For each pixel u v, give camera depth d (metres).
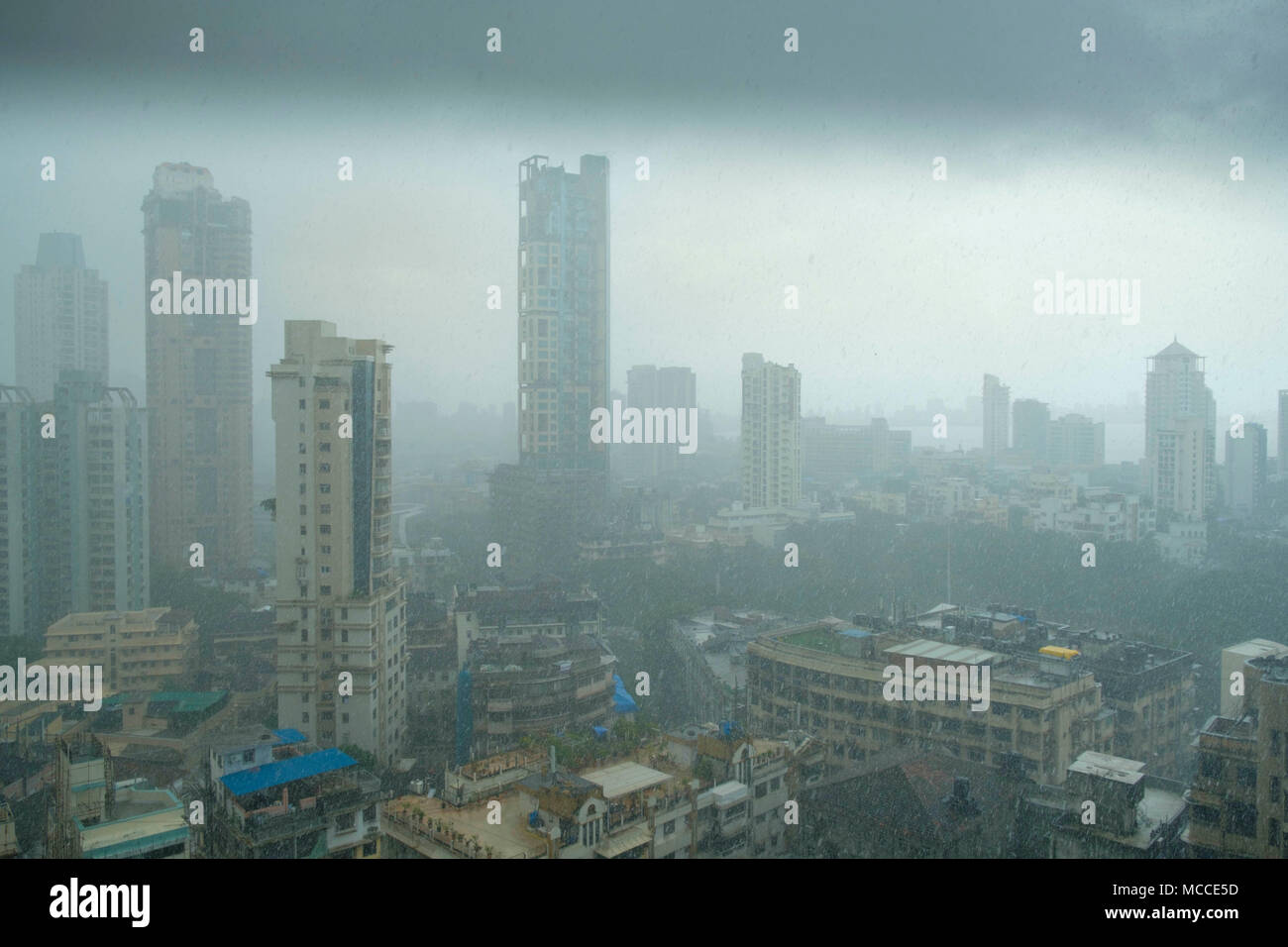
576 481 102.44
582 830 28.97
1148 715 48.97
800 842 35.59
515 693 50.72
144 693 52.28
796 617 77.69
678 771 35.41
